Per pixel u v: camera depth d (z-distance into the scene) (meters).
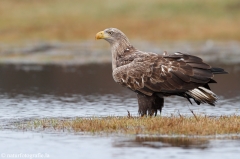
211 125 13.21
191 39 40.66
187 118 14.21
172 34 41.91
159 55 14.69
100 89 21.59
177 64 14.26
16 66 28.14
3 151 11.84
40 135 13.19
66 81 23.45
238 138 12.59
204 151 11.54
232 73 25.97
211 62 29.69
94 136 12.95
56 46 36.44
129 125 13.63
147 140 12.47
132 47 15.62
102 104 18.39
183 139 12.53
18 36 40.53
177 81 14.16
